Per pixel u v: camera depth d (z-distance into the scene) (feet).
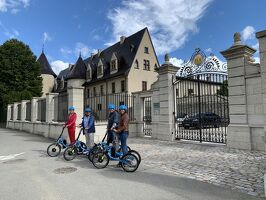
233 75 32.42
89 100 51.01
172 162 24.76
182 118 43.50
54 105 49.93
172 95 42.96
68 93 42.50
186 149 32.48
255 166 22.16
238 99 31.83
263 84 16.38
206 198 14.82
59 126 44.78
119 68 121.90
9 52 110.11
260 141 29.73
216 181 18.11
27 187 17.43
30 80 115.34
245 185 17.01
